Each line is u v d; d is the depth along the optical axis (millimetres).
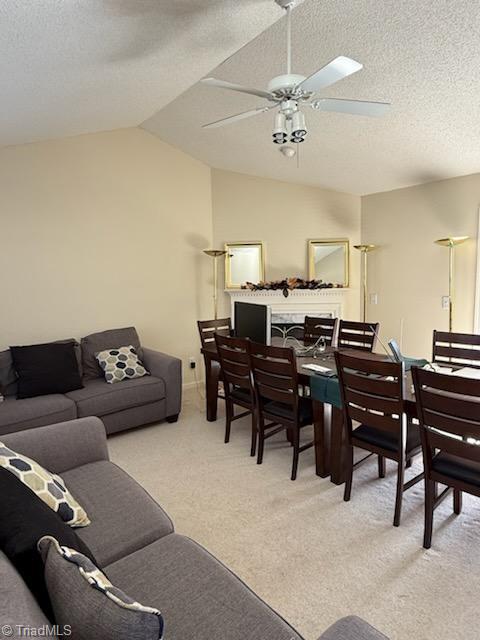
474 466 2006
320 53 2652
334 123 3531
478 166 3828
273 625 1158
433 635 1606
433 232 4363
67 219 4094
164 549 1506
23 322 3898
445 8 2129
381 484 2727
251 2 2143
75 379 3545
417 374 1997
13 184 3758
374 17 2275
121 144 4418
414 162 3957
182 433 3633
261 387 2900
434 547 2102
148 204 4672
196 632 1139
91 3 1806
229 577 1358
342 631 1043
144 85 3086
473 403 1840
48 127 3514
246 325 3547
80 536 1568
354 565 1988
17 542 1022
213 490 2678
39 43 2025
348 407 2453
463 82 2688
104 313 4414
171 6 2037
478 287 3988
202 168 5148
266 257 5277
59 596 877
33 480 1564
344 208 5145
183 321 5074
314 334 4023
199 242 5160
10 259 3789
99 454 2184
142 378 3830
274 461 3080
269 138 4086
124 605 795
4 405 3141
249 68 2947
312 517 2371
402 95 2945
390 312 4859
